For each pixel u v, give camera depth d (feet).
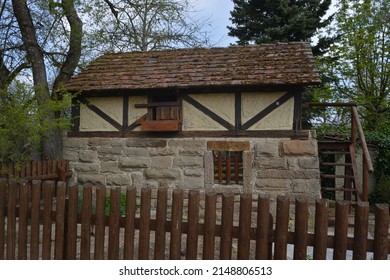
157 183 21.39
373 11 42.98
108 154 22.26
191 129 20.99
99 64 25.72
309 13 45.24
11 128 16.17
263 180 19.86
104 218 9.38
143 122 21.06
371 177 29.43
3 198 10.21
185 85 20.24
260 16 49.08
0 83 24.25
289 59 21.93
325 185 29.30
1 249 10.19
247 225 8.40
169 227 8.95
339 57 45.29
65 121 20.54
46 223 9.72
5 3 27.12
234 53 24.34
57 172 21.21
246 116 20.25
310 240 8.11
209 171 20.58
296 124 19.57
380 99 42.57
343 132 34.91
